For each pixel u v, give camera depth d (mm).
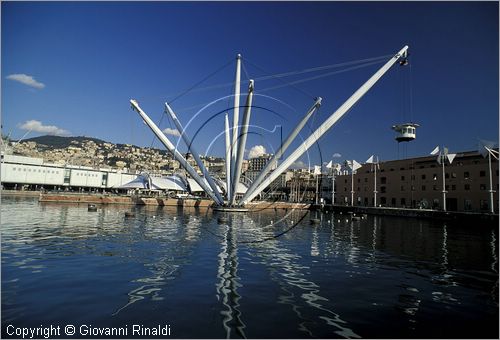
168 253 17562
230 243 22141
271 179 55719
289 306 9727
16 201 69250
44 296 10062
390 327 8414
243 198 58938
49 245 18812
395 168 78375
